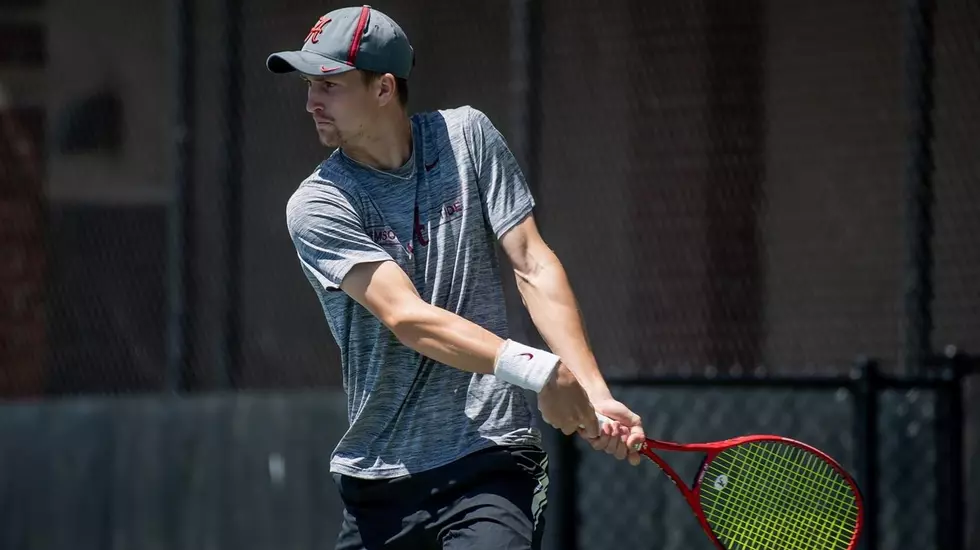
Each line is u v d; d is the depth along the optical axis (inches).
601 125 987.3
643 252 977.5
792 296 943.0
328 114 500.4
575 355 506.0
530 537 494.3
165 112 1099.3
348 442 517.0
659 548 855.1
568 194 992.9
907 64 875.4
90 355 1101.7
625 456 520.1
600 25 990.4
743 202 959.6
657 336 971.9
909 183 868.6
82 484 1034.1
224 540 982.4
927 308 858.1
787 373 884.6
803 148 946.7
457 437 504.4
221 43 1062.4
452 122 518.3
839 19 940.0
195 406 1001.5
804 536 564.1
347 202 499.8
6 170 1126.4
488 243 515.2
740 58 964.6
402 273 486.6
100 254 1106.7
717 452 535.5
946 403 799.7
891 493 808.9
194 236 1062.4
